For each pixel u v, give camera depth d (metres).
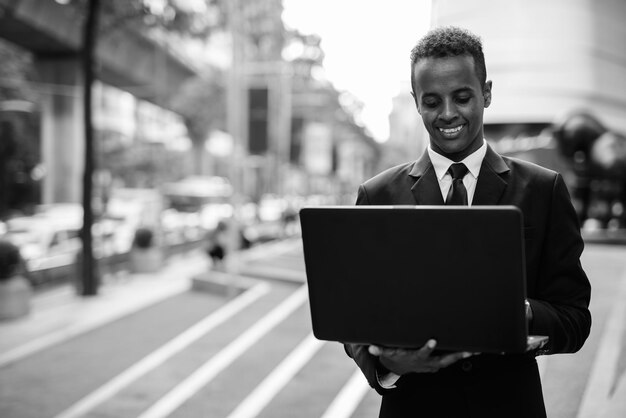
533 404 1.98
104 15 14.66
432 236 1.72
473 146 2.03
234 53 14.36
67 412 6.04
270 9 36.00
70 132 35.97
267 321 10.21
